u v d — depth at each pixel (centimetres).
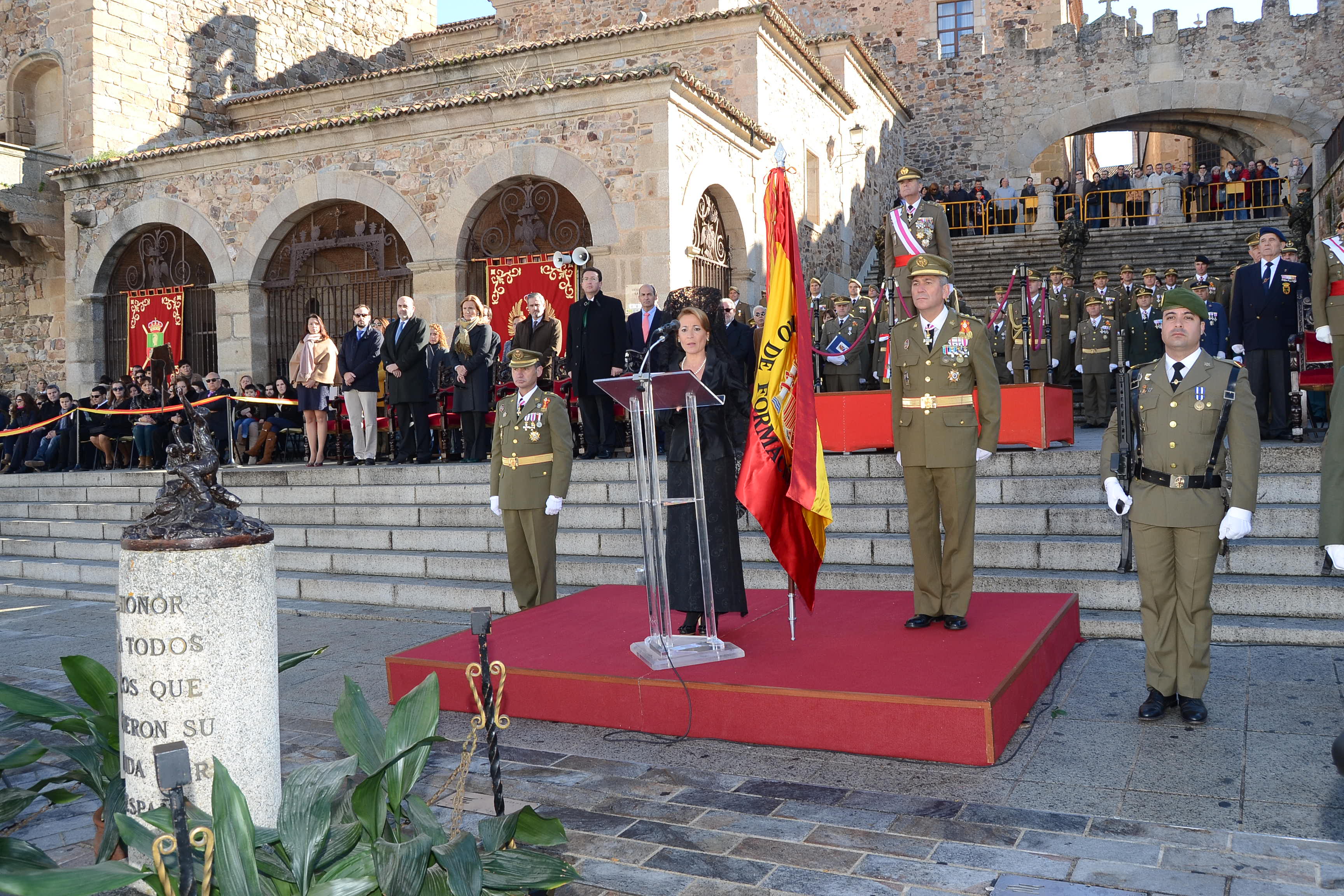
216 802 260
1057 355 1278
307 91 1806
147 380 1393
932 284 494
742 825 358
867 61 2058
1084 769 391
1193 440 424
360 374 1095
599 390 1021
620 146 1281
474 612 330
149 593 296
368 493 1002
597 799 388
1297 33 2338
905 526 734
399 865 265
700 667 470
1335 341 723
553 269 1329
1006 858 321
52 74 1806
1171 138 4141
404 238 1405
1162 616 441
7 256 1811
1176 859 314
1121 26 2466
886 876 313
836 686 427
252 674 307
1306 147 2367
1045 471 764
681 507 503
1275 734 417
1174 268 1836
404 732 319
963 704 398
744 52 1497
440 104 1352
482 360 1052
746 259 1482
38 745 338
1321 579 585
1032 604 564
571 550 818
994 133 2566
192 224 1562
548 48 1585
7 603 932
